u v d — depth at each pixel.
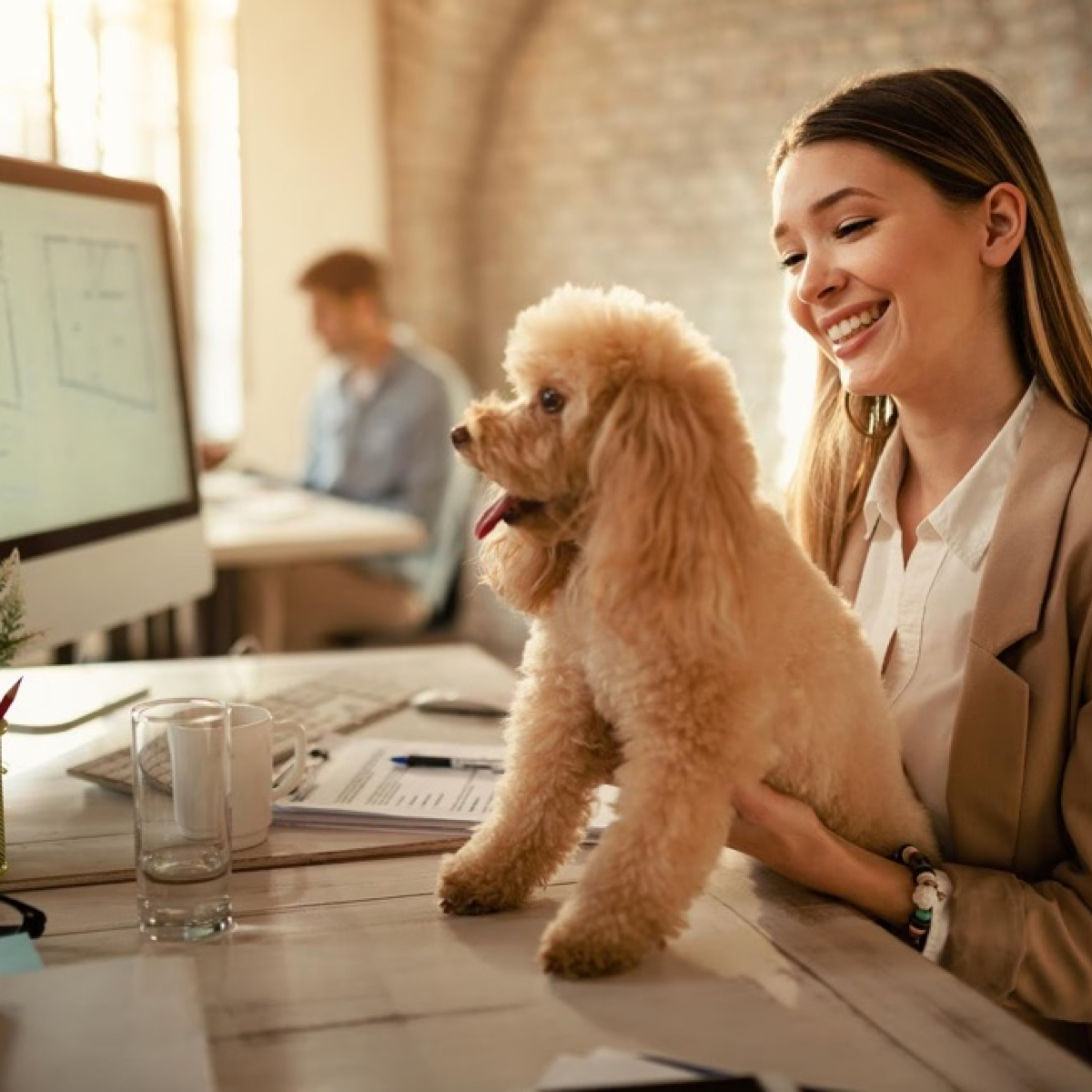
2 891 0.97
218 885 0.90
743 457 0.88
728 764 0.86
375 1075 0.71
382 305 3.99
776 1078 0.66
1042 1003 1.01
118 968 0.79
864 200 1.10
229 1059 0.73
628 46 4.64
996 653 1.07
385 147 5.15
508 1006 0.80
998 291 1.17
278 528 3.14
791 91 4.21
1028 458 1.11
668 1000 0.81
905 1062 0.73
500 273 5.27
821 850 0.95
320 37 4.95
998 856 1.09
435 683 1.63
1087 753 1.04
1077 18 3.50
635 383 0.88
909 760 1.16
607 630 0.87
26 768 1.28
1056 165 3.57
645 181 4.68
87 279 1.48
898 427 1.28
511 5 4.82
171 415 1.69
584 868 0.93
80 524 1.43
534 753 0.96
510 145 5.11
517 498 0.95
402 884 1.00
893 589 1.25
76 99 4.12
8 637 1.07
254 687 1.61
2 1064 0.68
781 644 0.93
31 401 1.35
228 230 4.85
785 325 4.31
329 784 1.17
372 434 3.88
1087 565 1.05
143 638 3.06
